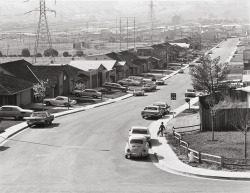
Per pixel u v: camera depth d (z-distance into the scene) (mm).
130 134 43938
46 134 48906
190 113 65312
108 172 32719
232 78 101938
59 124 56031
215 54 193500
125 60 129250
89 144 43656
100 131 51094
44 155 38656
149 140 43250
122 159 37344
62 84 85500
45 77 82062
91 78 99125
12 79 70562
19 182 29719
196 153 37031
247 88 57406
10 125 53719
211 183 29375
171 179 30562
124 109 71250
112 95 91375
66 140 45625
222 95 58062
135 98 87562
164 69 153000
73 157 37906
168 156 38031
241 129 46375
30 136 47688
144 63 144625
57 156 38281
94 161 36469
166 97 87750
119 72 118500
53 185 28906
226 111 48969
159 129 48469
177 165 34531
